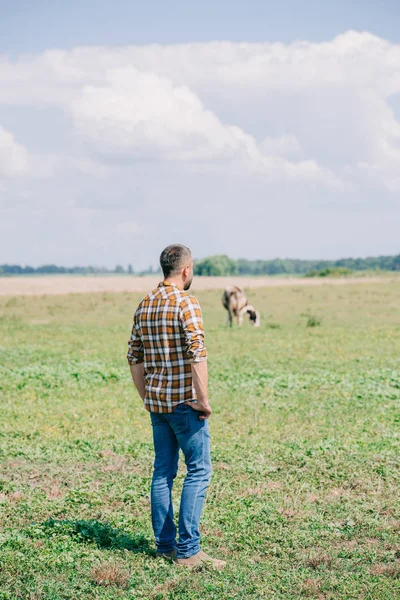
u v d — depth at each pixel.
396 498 7.65
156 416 5.91
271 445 9.96
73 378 15.84
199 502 5.80
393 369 17.09
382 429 10.95
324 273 107.12
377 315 33.78
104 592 5.16
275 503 7.45
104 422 11.64
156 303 5.79
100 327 28.72
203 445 5.82
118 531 6.48
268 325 28.88
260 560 5.96
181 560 5.77
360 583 5.41
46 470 8.78
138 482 8.14
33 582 5.31
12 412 12.34
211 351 20.55
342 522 6.91
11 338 24.36
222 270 153.38
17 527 6.61
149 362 5.86
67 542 6.09
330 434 10.70
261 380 15.25
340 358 19.00
